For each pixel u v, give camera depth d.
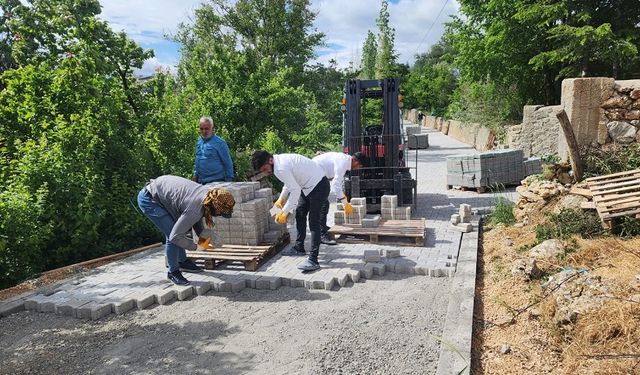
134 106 8.93
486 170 10.47
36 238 5.91
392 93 8.74
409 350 3.66
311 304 4.64
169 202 4.82
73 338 4.12
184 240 4.70
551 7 14.14
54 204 6.40
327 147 17.34
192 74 13.53
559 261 4.75
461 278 5.04
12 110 7.50
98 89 7.72
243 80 13.18
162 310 4.65
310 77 25.61
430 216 8.27
